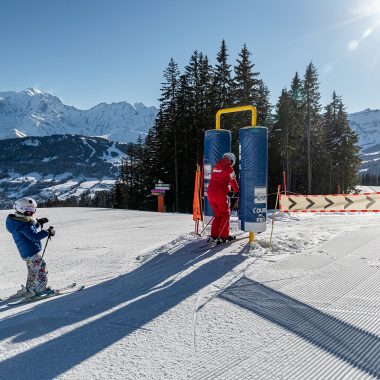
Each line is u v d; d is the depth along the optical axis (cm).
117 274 558
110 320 356
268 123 3884
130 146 4891
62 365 271
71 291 475
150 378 248
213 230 684
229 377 246
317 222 1003
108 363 271
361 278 447
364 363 259
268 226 929
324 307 362
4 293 512
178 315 358
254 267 508
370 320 329
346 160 4512
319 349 280
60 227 1223
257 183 620
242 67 3244
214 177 667
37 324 356
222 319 343
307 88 3912
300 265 511
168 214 1661
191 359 272
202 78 3522
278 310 359
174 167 3528
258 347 286
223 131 718
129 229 1112
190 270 516
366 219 1062
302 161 4253
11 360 283
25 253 459
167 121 3591
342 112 4653
